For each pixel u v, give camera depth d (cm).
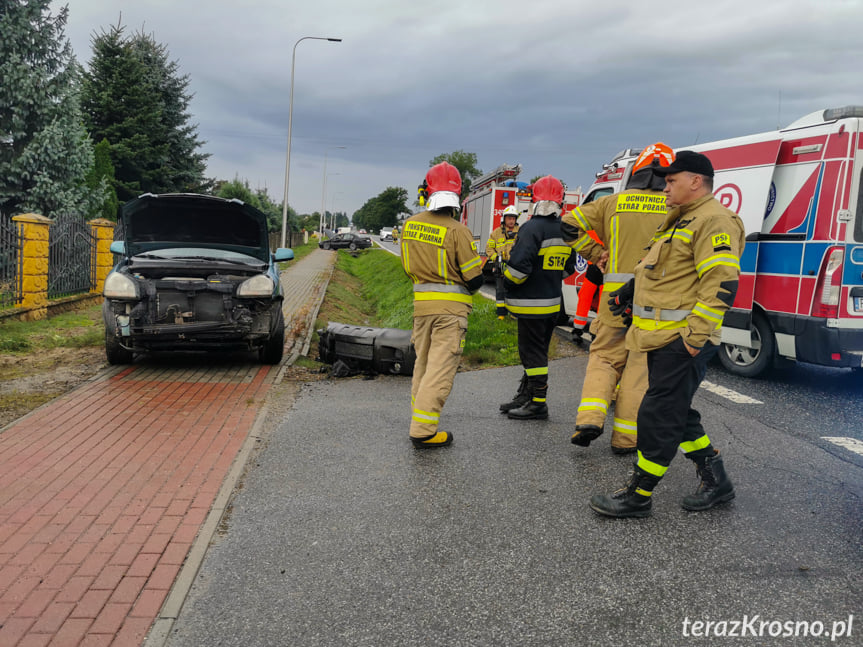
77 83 2075
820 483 442
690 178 365
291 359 886
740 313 769
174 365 828
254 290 773
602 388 492
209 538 363
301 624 286
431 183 517
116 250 878
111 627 283
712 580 317
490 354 888
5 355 858
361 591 311
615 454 502
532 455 500
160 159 3397
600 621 285
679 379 369
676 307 368
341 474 459
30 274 1158
